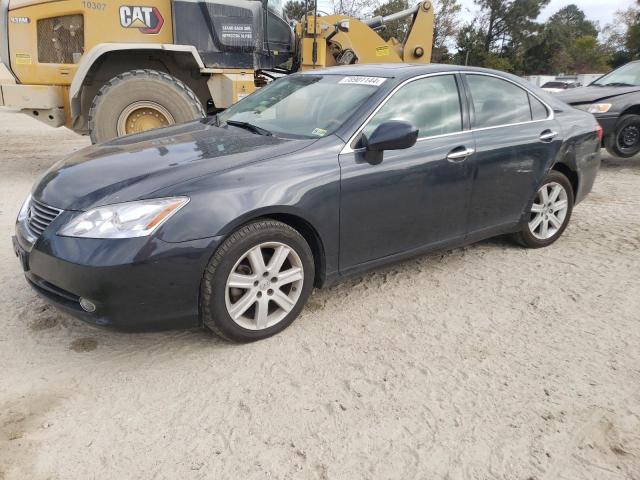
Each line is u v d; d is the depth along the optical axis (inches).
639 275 160.4
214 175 109.0
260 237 112.2
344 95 139.9
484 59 1975.9
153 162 116.9
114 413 95.6
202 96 312.3
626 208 238.2
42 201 112.6
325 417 95.7
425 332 126.0
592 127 186.7
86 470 82.4
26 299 137.2
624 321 132.1
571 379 107.9
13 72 278.4
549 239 183.5
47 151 383.9
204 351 115.8
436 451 88.1
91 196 106.0
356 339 122.2
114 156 124.3
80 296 101.0
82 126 292.7
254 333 117.5
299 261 120.6
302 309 129.0
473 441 90.5
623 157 327.3
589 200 253.8
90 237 99.7
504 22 2289.6
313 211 118.1
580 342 122.1
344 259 129.3
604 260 172.7
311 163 119.3
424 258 172.7
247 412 96.6
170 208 102.3
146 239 99.7
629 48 2123.5
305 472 83.2
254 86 298.5
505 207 162.9
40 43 276.1
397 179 131.7
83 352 114.7
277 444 88.9
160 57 293.7
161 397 100.3
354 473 83.2
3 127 528.1
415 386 105.0
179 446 88.0
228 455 86.3
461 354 116.6
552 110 175.6
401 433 92.0
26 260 110.6
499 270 163.5
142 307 102.4
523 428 93.7
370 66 155.9
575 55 2461.9
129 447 87.5
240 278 112.3
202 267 105.2
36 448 86.5
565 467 85.2
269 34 321.4
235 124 149.9
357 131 127.5
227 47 290.7
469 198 150.5
